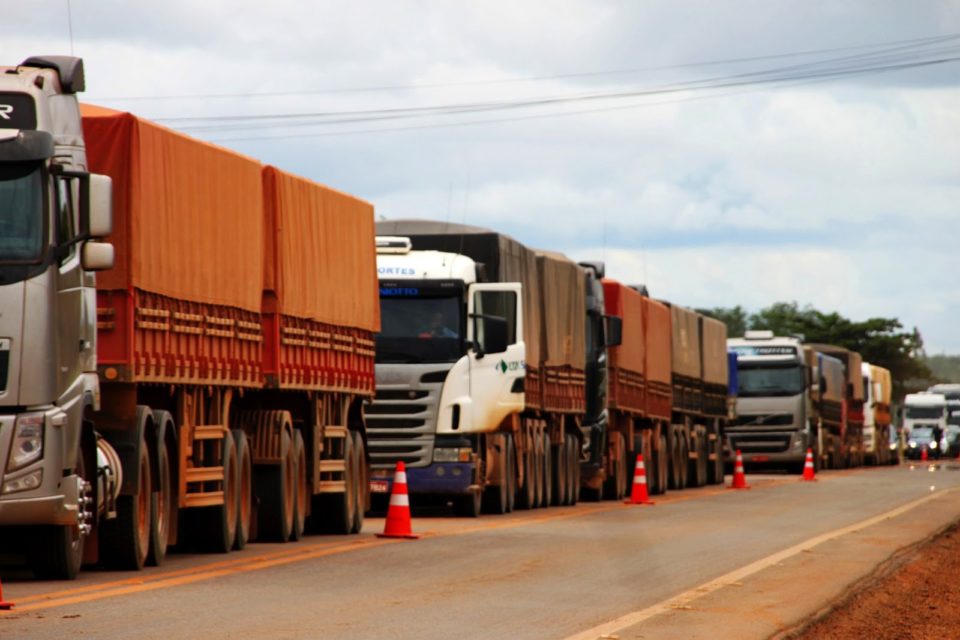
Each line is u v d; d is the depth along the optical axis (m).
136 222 45.88
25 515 40.66
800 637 36.19
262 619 35.38
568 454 95.50
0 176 40.88
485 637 33.72
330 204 64.25
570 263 95.81
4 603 36.09
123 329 45.41
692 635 34.81
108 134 46.03
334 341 64.38
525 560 51.75
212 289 51.84
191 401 50.59
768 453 162.12
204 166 51.66
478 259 81.56
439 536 62.62
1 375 40.44
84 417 43.25
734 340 165.50
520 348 81.75
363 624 35.03
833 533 67.19
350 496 66.25
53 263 41.12
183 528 52.91
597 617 37.31
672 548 58.00
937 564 57.03
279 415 58.12
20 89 41.41
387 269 77.44
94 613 35.59
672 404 123.75
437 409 76.56
